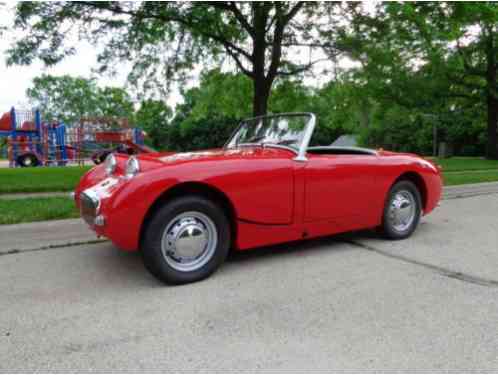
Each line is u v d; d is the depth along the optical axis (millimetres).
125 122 25094
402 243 4059
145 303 2510
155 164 2760
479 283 2887
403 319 2279
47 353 1896
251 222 3057
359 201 3709
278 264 3342
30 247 3756
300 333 2109
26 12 8828
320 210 3430
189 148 49844
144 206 2617
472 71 21688
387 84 17281
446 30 10438
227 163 2930
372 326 2189
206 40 12164
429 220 5332
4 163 32156
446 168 14164
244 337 2064
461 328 2168
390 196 4020
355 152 4379
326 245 3971
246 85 15867
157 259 2715
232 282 2900
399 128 43125
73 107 57688
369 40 11500
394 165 3986
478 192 8289
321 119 17766
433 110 23656
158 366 1785
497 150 22656
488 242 4105
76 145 23219
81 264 3320
